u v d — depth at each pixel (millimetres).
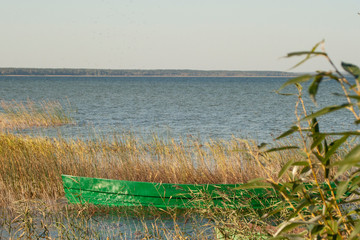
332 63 1400
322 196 1898
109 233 6863
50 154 10391
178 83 145000
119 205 8633
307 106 44625
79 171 10164
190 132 23359
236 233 4312
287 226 1937
